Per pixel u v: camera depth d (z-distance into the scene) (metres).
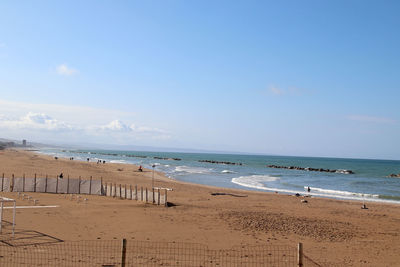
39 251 14.45
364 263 15.17
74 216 23.20
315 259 15.33
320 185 64.19
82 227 19.92
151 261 13.78
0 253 13.79
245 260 14.62
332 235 20.72
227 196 39.59
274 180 71.62
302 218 26.33
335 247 17.88
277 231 21.12
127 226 20.80
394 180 80.25
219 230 20.67
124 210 26.47
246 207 31.48
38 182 36.75
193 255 15.05
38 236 17.22
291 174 94.31
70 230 18.98
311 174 96.69
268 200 37.72
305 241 18.86
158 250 15.62
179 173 81.31
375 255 16.62
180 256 14.77
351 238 20.19
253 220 24.31
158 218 23.70
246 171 101.62
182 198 36.06
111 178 55.88
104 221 22.00
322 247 17.70
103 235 18.23
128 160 149.50
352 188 60.25
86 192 36.72
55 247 15.28
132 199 33.03
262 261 14.53
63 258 13.55
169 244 16.91
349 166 159.62
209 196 38.78
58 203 28.88
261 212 28.47
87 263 13.07
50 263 12.82
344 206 35.19
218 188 49.41
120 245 16.17
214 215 25.83
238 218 24.92
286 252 16.25
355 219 27.02
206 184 58.59
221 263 14.03
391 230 23.12
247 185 58.25
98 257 13.96
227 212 27.53
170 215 25.11
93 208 26.83
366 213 30.44
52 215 23.08
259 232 20.61
